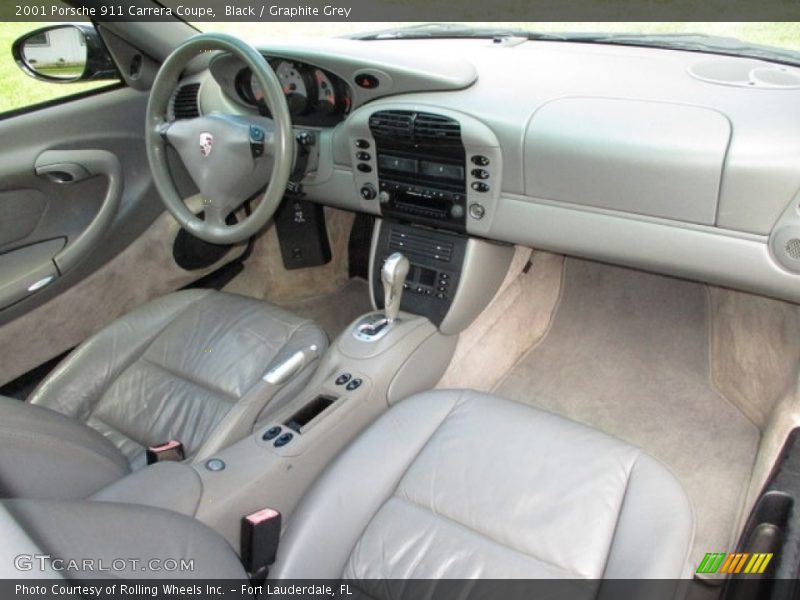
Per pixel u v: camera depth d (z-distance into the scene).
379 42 2.12
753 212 1.42
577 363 2.26
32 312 1.94
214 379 1.72
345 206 2.05
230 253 2.47
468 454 1.34
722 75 1.63
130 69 2.08
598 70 1.74
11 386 1.95
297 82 1.90
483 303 2.03
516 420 1.40
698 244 1.52
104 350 1.80
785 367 1.83
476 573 1.15
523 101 1.65
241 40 1.58
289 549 1.17
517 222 1.74
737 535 1.62
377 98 1.82
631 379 2.18
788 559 1.13
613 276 2.51
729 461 1.88
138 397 1.74
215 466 1.27
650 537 1.14
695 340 2.26
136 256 2.19
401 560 1.19
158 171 1.80
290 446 1.36
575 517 1.21
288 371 1.47
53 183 1.91
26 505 0.74
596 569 1.14
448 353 1.99
